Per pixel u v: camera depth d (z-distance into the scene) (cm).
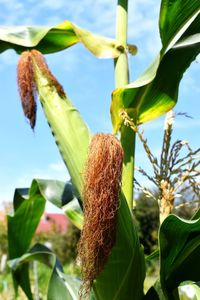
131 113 47
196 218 41
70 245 316
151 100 47
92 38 49
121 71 48
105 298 41
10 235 70
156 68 45
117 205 34
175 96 47
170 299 43
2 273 223
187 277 43
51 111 43
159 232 40
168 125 44
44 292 181
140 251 42
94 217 33
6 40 52
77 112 43
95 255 33
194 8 47
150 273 178
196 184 43
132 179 45
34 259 66
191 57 47
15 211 69
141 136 43
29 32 52
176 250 41
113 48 49
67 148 42
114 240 34
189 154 43
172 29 47
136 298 42
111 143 34
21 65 43
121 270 41
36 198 68
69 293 55
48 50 55
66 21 50
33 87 43
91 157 34
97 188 33
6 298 176
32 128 43
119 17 49
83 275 34
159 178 43
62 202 54
